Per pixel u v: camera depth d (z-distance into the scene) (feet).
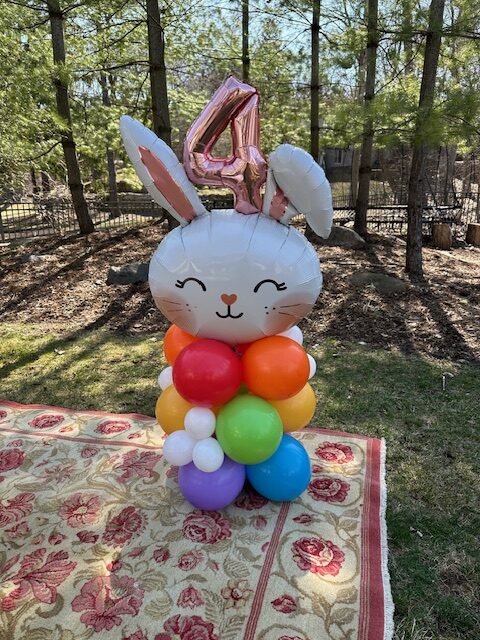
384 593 4.51
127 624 4.29
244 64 20.29
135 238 18.56
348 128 15.71
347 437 7.02
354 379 8.80
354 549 5.03
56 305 13.10
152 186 4.86
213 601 4.48
